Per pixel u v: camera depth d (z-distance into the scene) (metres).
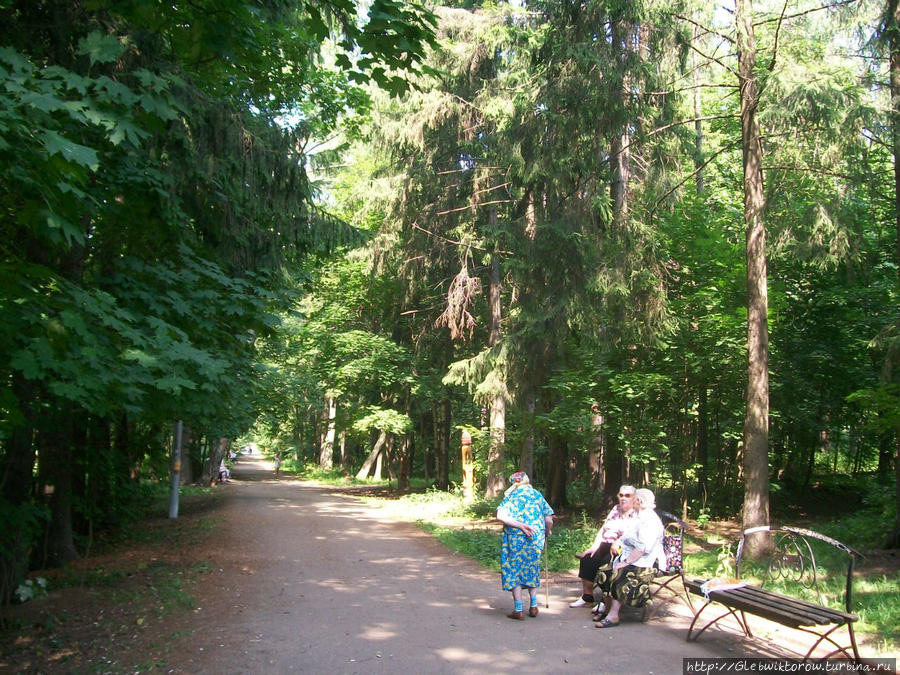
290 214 10.49
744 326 13.83
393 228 21.80
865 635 5.73
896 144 10.32
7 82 4.48
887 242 15.33
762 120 10.72
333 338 25.84
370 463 36.84
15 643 5.57
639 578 6.06
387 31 5.23
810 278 16.86
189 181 8.97
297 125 10.98
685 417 15.50
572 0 13.77
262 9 6.21
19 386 6.56
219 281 7.64
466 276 20.73
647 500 6.26
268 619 6.28
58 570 8.99
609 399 14.21
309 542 11.87
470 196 20.61
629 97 13.10
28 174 4.34
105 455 12.10
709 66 14.80
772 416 15.57
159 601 7.03
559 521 15.92
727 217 17.98
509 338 16.67
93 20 7.19
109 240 7.97
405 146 20.67
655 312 13.48
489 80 19.53
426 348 25.61
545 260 14.71
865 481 21.22
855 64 10.30
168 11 5.96
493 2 19.42
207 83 10.05
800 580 8.09
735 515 16.83
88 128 6.00
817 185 11.05
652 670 4.80
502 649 5.31
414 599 7.24
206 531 13.26
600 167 13.97
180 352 5.86
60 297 5.10
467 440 20.70
